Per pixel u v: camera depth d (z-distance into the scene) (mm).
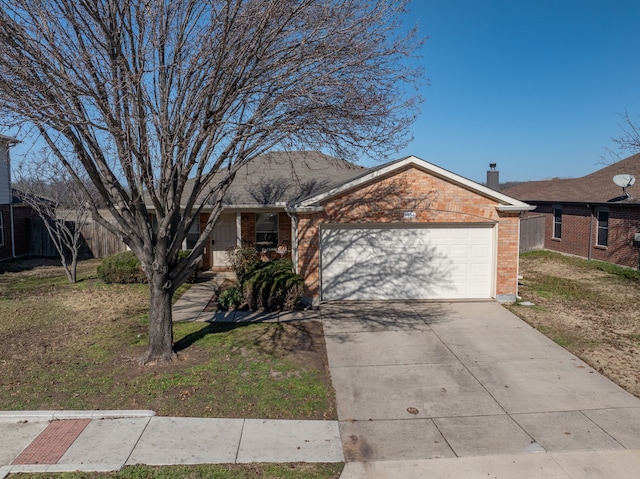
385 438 5719
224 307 11891
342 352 8625
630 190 18938
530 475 4984
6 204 20609
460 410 6473
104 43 7008
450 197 12234
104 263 14961
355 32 7504
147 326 9977
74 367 7648
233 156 8008
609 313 11555
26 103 6359
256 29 7051
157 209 7305
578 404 6648
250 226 17156
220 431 5773
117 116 6668
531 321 10719
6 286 14617
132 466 4988
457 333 9797
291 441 5602
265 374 7449
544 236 24266
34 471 4871
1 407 6242
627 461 5234
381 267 12492
